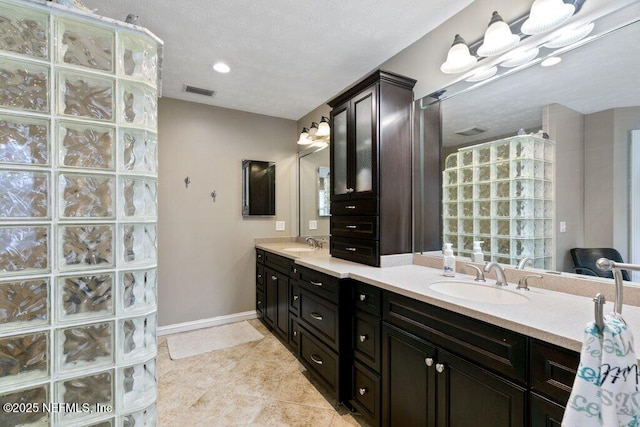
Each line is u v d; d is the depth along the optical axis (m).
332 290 1.90
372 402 1.62
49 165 0.99
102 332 1.07
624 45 1.20
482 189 1.73
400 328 1.44
